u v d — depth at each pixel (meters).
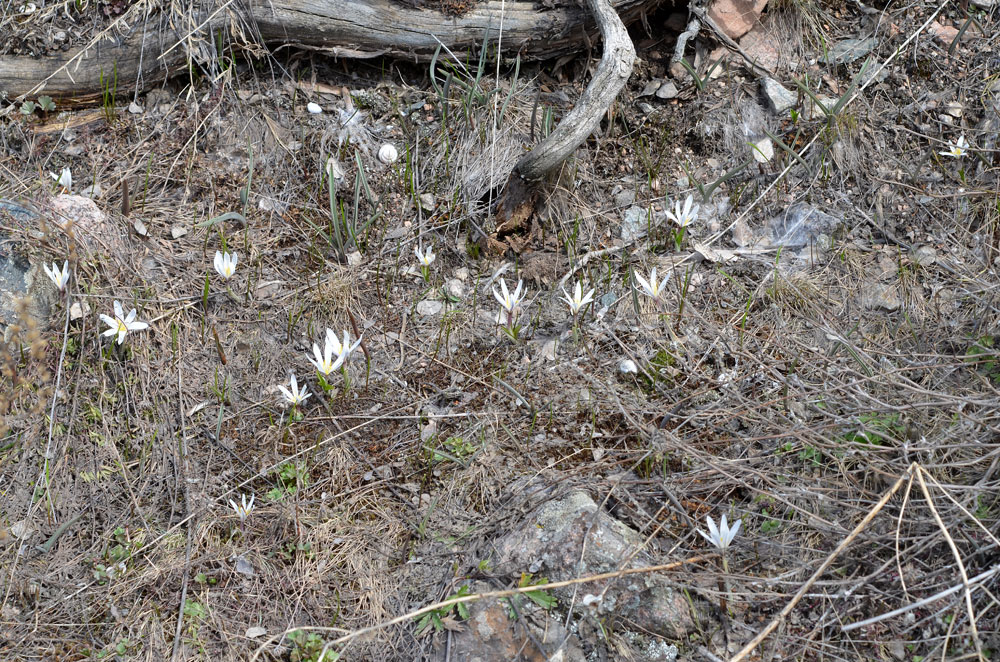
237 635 1.20
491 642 1.18
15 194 1.40
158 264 1.38
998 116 1.45
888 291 1.37
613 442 1.29
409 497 1.27
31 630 1.21
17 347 1.30
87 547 1.25
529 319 1.37
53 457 1.28
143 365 1.32
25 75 1.45
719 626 1.19
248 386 1.33
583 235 1.43
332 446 1.29
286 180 1.44
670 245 1.42
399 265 1.41
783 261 1.40
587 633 1.19
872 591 1.18
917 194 1.42
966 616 1.16
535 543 1.22
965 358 1.30
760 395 1.30
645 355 1.34
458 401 1.32
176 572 1.23
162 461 1.28
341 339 1.36
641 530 1.23
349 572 1.23
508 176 1.43
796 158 1.43
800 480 1.24
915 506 1.20
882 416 1.25
